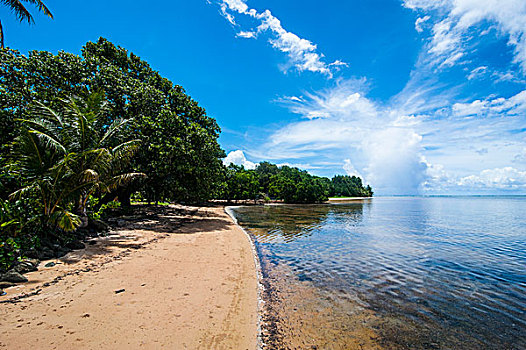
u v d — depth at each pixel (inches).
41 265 305.0
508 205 2716.5
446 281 334.3
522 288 312.7
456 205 2726.4
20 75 590.9
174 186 791.7
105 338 165.2
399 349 185.2
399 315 239.0
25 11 447.5
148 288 256.8
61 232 407.2
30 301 211.9
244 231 728.3
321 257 451.8
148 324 188.1
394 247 542.9
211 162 941.2
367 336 201.2
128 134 631.2
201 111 1014.4
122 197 960.3
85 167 455.5
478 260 442.6
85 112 479.5
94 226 515.8
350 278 340.8
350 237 660.1
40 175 403.2
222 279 303.7
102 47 843.4
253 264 386.3
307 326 212.8
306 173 3745.1
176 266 336.5
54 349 149.6
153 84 903.7
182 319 200.8
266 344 182.4
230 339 181.0
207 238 552.1
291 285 310.5
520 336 206.7
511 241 627.2
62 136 449.1
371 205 2672.2
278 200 3070.9
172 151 685.3
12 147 418.9
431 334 207.0
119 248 408.5
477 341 198.4
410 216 1331.2
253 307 239.9
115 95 719.7
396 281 332.2
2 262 267.3
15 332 164.4
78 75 656.4
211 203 2172.7
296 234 703.7
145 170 696.4
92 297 226.5
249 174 2726.4
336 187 4913.9
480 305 264.5
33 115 440.1
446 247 548.7
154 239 498.0
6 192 398.0
